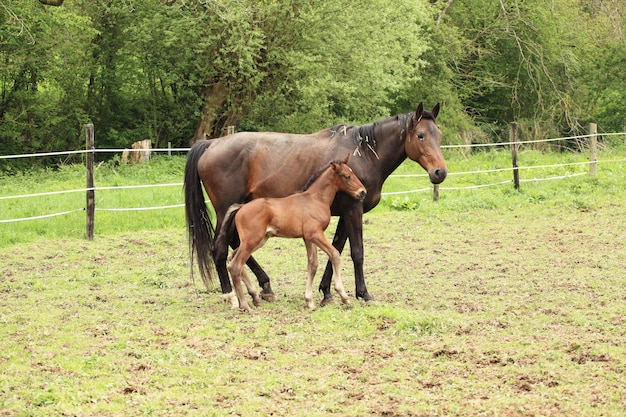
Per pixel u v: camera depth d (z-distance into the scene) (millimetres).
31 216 13547
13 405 5715
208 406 5766
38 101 24266
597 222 13727
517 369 6375
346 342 7215
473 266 10633
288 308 8477
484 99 31906
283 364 6652
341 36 21953
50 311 8383
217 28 22281
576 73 30828
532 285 9367
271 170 8516
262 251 11883
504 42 30578
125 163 20859
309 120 23047
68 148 25594
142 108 26484
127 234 12984
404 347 7020
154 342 7254
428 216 14867
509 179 19328
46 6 22344
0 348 7027
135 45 23719
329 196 8258
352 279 9992
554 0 30234
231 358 6805
